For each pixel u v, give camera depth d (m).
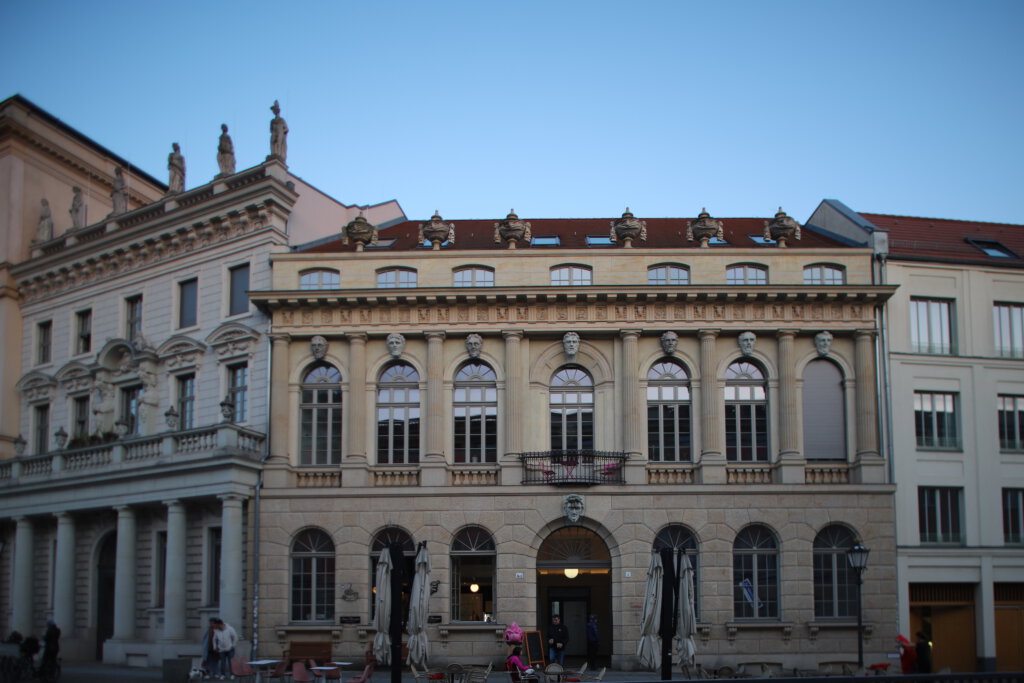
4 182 47.62
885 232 38.19
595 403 37.28
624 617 35.09
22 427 45.94
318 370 38.22
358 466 36.62
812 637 34.97
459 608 35.81
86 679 30.77
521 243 40.47
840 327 37.06
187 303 41.28
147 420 40.66
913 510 36.53
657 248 38.00
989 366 38.22
